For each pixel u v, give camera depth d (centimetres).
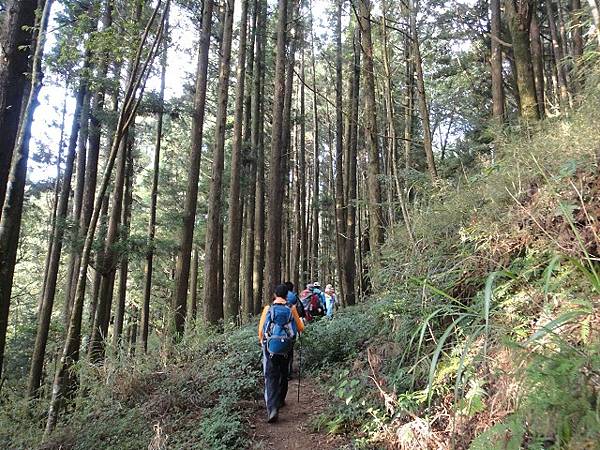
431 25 1529
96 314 1202
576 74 503
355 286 2002
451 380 371
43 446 595
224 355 828
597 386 201
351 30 2119
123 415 641
